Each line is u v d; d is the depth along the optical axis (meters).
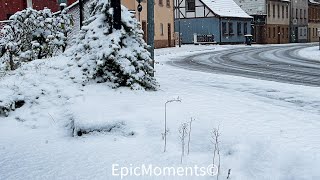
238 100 9.45
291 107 9.44
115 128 7.22
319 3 76.81
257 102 9.50
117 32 9.70
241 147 5.88
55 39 14.07
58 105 8.85
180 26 51.81
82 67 9.91
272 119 7.51
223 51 34.44
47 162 6.09
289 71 17.33
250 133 6.48
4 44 13.98
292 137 6.29
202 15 50.31
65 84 9.62
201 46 43.75
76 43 10.66
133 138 6.79
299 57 26.34
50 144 7.01
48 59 12.03
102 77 9.82
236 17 52.38
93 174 5.50
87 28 10.13
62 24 14.50
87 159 6.07
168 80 13.22
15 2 30.02
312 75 15.77
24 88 9.44
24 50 14.20
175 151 6.09
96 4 10.68
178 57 27.20
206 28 50.22
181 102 8.62
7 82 9.86
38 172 5.70
